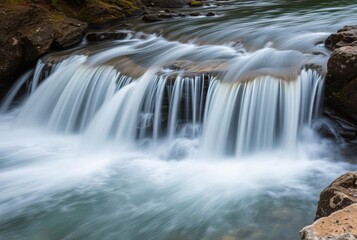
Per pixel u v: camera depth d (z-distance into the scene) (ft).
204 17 50.03
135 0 60.59
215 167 23.44
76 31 40.22
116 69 30.71
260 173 22.15
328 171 21.59
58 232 18.20
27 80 35.94
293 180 21.08
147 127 27.35
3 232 18.30
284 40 33.09
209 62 29.55
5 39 34.35
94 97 30.53
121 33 42.60
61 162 25.29
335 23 38.06
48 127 31.68
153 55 33.68
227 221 18.10
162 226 18.22
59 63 34.68
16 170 24.22
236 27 40.45
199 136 26.21
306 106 24.52
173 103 26.78
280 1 61.57
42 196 21.11
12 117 34.30
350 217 11.62
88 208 19.90
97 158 25.67
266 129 24.49
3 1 37.40
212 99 25.76
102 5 49.16
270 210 18.57
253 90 24.49
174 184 21.81
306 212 18.19
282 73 25.30
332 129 23.65
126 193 21.11
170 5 66.90
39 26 37.32
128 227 18.31
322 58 26.58
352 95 22.34
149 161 24.85
